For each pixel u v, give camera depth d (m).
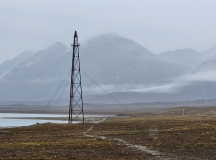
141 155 36.06
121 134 60.50
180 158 34.22
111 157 34.69
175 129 66.00
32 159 33.22
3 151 38.81
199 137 52.44
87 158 34.03
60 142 48.38
